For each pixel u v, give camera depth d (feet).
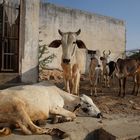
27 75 28.81
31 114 15.46
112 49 73.41
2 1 28.40
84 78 53.36
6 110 14.44
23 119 14.38
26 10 28.60
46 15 57.11
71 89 23.11
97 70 32.09
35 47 29.50
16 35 28.63
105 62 43.27
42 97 16.06
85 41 65.92
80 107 18.61
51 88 17.79
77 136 15.58
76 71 22.72
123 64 30.91
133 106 23.81
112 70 38.24
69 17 61.72
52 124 16.55
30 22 28.96
